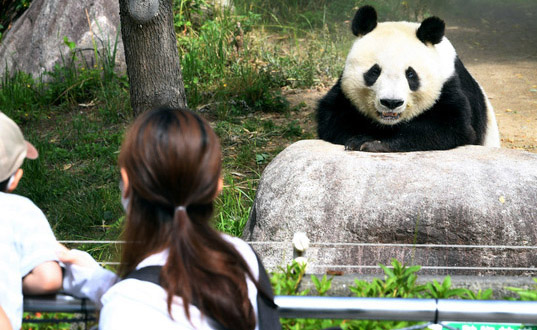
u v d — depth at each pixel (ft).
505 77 44.96
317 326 9.11
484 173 16.63
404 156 18.08
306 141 20.49
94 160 30.32
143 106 23.44
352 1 55.67
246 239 18.75
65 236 24.32
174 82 23.44
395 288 9.86
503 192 16.07
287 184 17.37
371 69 19.75
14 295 7.73
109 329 6.16
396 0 57.72
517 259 15.61
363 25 20.67
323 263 16.25
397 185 16.51
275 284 9.56
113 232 23.98
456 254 15.79
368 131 21.45
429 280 10.84
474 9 64.28
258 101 36.73
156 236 6.64
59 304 8.04
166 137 6.48
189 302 6.30
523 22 61.00
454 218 15.79
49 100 38.32
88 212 25.63
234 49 44.50
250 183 26.50
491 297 10.65
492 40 55.42
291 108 37.06
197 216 6.77
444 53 20.66
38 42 41.78
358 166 17.25
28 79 39.34
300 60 43.91
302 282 10.27
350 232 16.22
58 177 28.66
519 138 33.37
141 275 6.48
